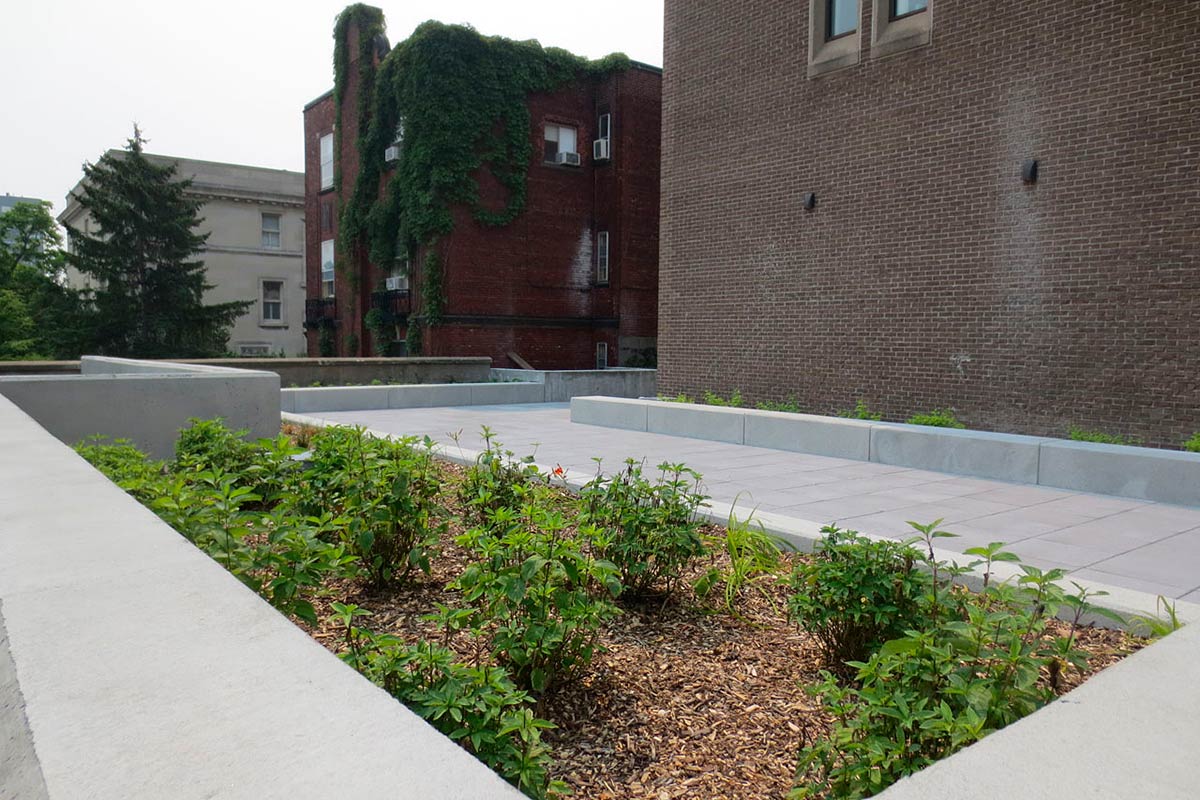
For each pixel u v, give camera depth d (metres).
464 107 26.20
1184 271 10.30
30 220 47.19
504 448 12.06
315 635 3.96
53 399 9.07
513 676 3.46
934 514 7.65
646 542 4.57
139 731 1.37
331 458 5.14
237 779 1.23
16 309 38.38
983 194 12.29
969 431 10.43
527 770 2.24
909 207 13.22
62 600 2.03
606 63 28.22
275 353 43.03
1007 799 1.47
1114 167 10.90
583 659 3.46
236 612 1.96
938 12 12.72
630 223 28.66
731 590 4.75
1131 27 10.67
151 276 34.22
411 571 5.11
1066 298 11.43
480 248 26.94
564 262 28.59
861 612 3.53
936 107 12.81
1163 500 8.30
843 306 14.24
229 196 41.25
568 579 3.69
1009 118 11.95
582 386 23.53
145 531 2.72
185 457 5.75
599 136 28.98
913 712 2.30
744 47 15.68
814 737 3.08
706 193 16.58
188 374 10.05
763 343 15.60
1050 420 11.65
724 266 16.27
